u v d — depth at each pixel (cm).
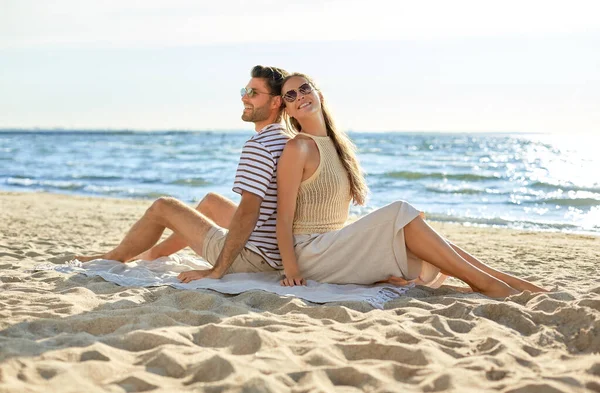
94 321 329
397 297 407
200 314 344
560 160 3159
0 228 864
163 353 272
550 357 282
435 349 285
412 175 2202
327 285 420
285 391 240
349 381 254
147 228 482
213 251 448
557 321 327
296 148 417
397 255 416
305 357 275
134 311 352
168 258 503
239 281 425
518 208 1382
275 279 434
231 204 502
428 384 247
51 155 4075
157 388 243
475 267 409
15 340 287
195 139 7469
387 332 313
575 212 1306
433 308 374
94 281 441
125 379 249
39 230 857
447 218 1212
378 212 415
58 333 318
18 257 580
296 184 420
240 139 7362
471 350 292
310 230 435
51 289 418
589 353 288
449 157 3531
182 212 466
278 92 446
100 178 2362
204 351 280
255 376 246
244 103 452
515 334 312
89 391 236
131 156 3919
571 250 734
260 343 290
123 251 488
